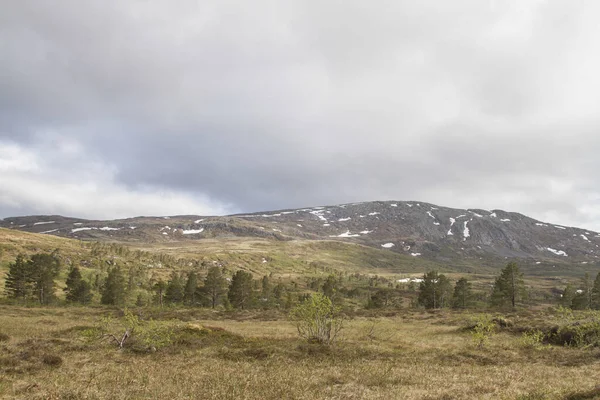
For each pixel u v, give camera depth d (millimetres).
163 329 27859
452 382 17188
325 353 24922
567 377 18688
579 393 13508
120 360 21172
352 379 17453
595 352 26297
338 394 14328
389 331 42500
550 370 20844
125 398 12938
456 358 25078
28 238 198125
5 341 26156
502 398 13867
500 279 87438
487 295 145375
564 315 36781
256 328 42219
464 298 94125
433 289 93688
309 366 20734
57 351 22766
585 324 31469
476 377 18359
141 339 26344
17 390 13812
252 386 15234
